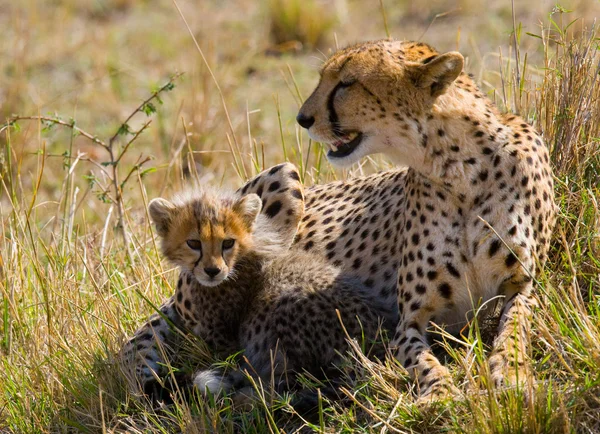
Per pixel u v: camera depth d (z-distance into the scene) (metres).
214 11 26.89
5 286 10.62
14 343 10.08
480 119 8.30
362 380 7.94
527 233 8.17
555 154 9.90
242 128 18.38
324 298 8.79
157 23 26.14
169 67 22.67
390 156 8.60
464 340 8.28
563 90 10.05
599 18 18.38
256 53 23.36
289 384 8.52
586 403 6.97
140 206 14.24
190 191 9.89
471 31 21.62
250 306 9.27
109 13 27.41
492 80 13.89
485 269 8.20
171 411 8.59
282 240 9.70
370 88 8.29
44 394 9.02
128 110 20.48
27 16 26.19
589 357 7.32
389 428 7.32
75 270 11.17
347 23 24.58
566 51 10.23
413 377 7.79
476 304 8.38
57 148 18.44
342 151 8.65
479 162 8.22
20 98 21.03
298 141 12.02
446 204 8.30
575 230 8.93
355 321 8.64
